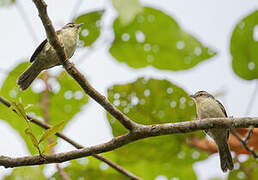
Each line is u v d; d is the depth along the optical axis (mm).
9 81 12141
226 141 11305
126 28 11977
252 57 11250
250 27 11234
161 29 12414
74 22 11398
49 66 11602
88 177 12531
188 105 11703
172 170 12820
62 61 8109
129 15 10328
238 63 11359
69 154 8117
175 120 11914
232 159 11477
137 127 8375
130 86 11609
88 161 12492
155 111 11742
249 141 11203
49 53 11156
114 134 11625
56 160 8023
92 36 11523
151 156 12188
